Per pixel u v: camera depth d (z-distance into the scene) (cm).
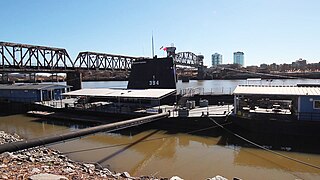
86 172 1282
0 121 3488
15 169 1064
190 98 3544
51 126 3077
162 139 2389
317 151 1969
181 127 2648
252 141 2244
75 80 6006
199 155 1958
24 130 2923
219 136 2436
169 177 1558
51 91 4562
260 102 2814
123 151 2080
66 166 1371
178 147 2166
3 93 4741
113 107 3253
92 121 2977
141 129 2752
